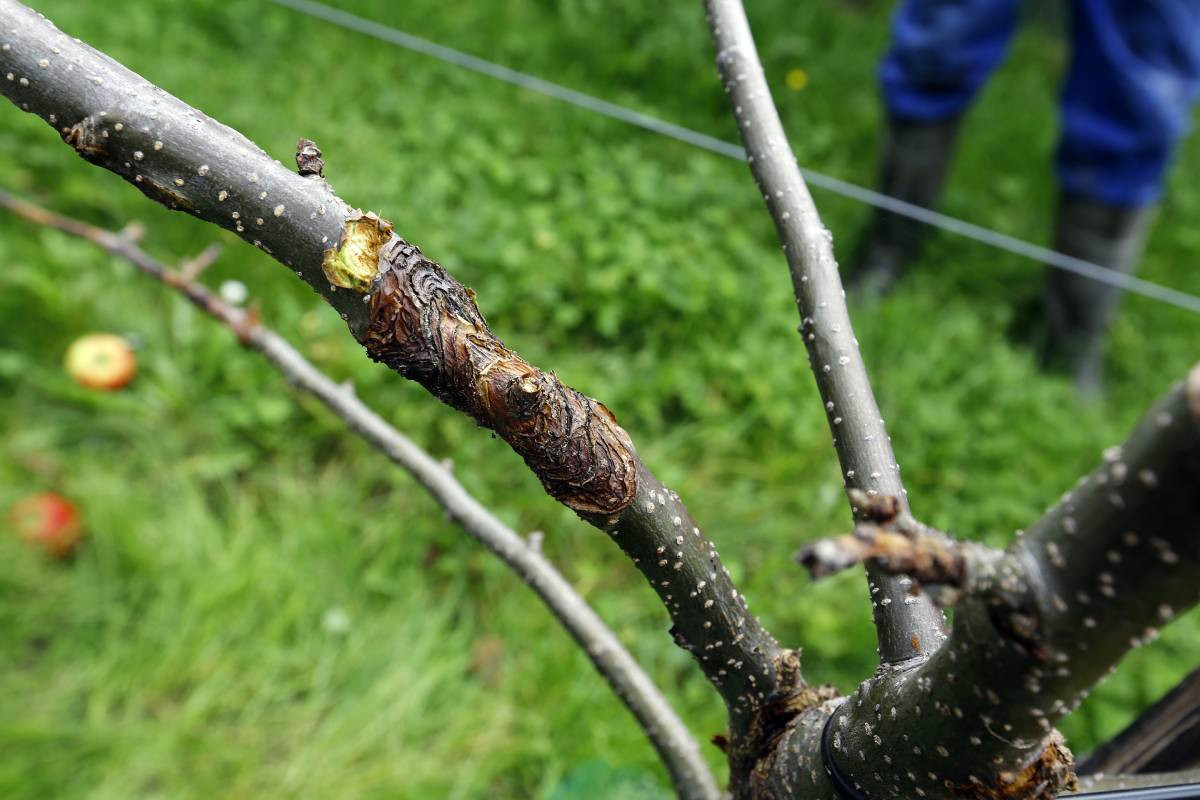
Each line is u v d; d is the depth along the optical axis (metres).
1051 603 0.43
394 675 2.88
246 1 4.34
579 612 1.20
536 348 3.55
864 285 3.93
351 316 0.61
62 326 3.42
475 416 0.62
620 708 2.84
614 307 3.62
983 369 3.79
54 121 0.60
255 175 0.60
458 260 3.62
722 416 3.48
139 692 2.84
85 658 2.91
